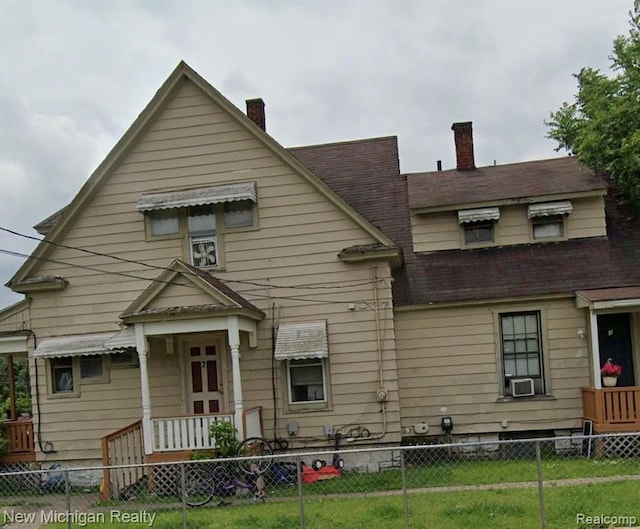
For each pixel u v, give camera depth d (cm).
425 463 1631
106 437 1482
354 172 2109
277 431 1617
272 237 1656
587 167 1938
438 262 1841
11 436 1711
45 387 1698
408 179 2073
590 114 1998
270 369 1633
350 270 1630
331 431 1603
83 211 1717
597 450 1551
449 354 1728
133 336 1562
